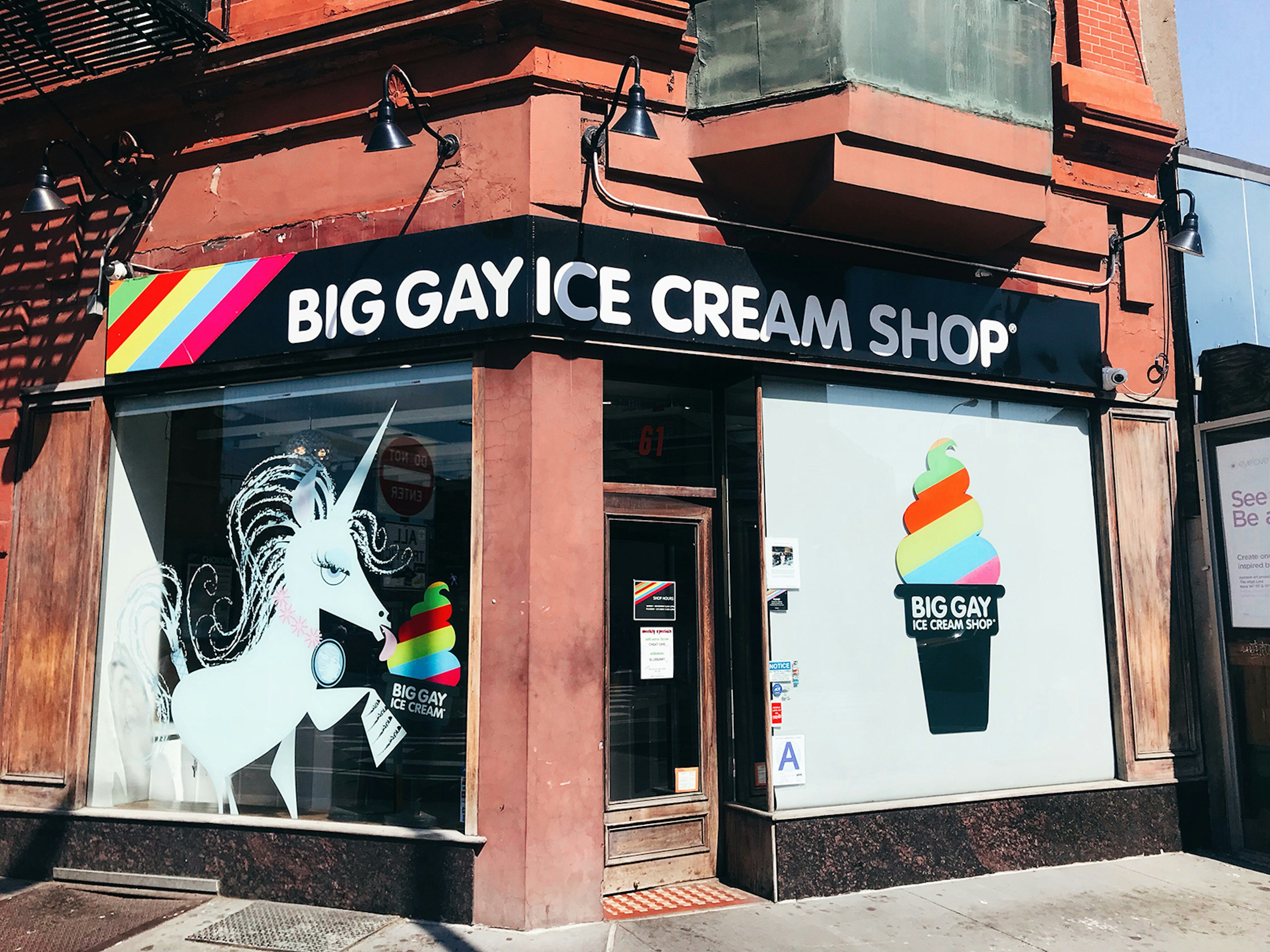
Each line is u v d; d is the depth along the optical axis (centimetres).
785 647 556
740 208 574
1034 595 631
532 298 502
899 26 555
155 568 587
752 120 547
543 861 473
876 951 441
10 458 612
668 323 534
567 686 491
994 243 622
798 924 480
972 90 574
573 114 530
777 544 564
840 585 577
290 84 575
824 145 539
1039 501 644
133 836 548
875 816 549
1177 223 698
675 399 596
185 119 602
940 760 586
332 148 567
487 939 456
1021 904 513
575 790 487
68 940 458
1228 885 552
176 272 586
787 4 548
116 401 608
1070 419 664
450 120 542
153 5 538
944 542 609
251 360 564
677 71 562
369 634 536
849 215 576
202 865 534
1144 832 618
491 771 485
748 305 558
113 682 582
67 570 591
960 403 630
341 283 545
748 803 558
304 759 541
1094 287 659
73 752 568
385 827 507
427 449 532
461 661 509
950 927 477
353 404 554
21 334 619
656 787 560
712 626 590
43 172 555
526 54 527
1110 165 682
